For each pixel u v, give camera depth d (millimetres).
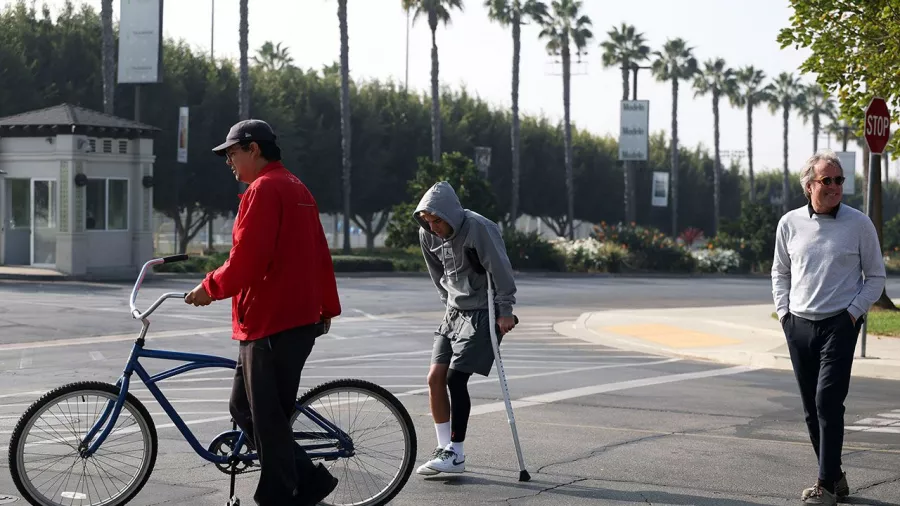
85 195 30047
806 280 6473
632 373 12906
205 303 5395
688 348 15828
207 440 7980
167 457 7375
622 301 27125
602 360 14359
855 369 13414
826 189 6426
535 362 13953
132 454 5848
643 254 50031
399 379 11859
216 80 49375
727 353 14906
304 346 5453
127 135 31203
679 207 91562
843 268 6410
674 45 84188
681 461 7566
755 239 55094
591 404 10211
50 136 29812
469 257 6766
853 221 6418
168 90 47469
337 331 17844
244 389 5707
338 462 6012
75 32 45688
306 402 5887
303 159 55844
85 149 29875
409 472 6121
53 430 5707
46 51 45281
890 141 19391
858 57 18281
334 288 5785
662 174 74438
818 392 6367
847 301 6371
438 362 7000
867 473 7281
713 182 95188
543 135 72438
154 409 9367
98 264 30641
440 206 6699
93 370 12266
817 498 6285
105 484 5797
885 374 13172
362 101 58688
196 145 48188
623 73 75000
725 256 53062
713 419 9461
